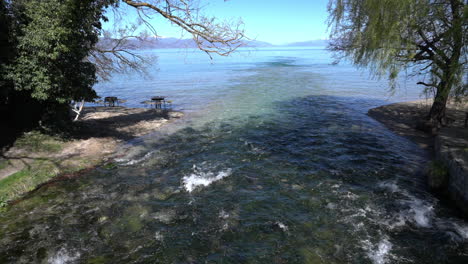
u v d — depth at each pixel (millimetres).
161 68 79562
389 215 9648
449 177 10844
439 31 14438
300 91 36938
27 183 11688
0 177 11938
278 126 20766
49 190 11500
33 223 9258
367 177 12508
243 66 85500
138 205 10391
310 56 154125
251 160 14586
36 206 10297
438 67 14141
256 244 8250
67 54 14750
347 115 23750
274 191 11359
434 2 13383
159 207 10258
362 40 16641
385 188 11508
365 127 20109
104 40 20531
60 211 9977
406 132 18531
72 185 11961
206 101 31734
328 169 13359
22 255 7781
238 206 10281
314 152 15539
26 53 13977
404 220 9359
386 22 14328
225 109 27109
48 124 17172
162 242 8367
